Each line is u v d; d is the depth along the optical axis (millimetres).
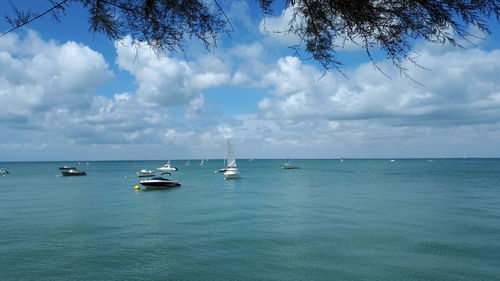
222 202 40875
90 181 81688
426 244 21078
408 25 3041
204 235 23719
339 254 19250
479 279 15609
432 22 2912
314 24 3387
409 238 22547
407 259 18328
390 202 39781
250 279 15773
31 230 25594
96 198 46031
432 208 35188
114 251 20078
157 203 40438
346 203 39250
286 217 30312
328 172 119188
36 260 18453
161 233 24438
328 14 3312
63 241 22266
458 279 15594
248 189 57469
